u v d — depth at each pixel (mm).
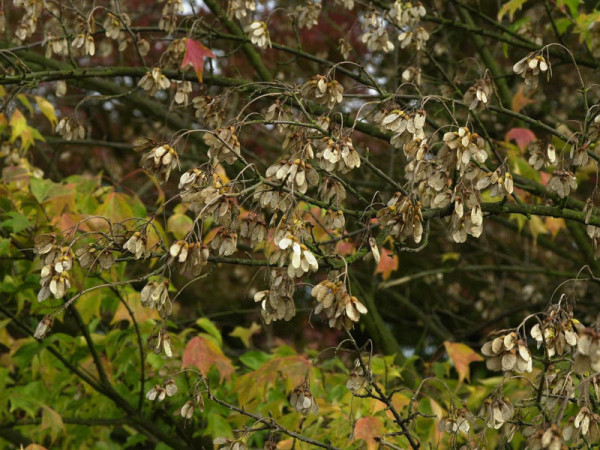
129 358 3559
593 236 2518
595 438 1806
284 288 1938
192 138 4863
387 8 3572
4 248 3316
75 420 3510
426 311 7074
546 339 1890
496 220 6070
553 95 6715
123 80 6109
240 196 2117
